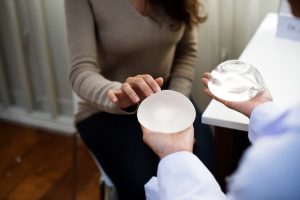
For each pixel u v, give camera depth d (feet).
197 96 5.55
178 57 4.62
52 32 6.29
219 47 5.20
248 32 4.96
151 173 3.70
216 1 4.79
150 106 2.56
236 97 2.69
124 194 3.71
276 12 4.76
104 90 3.52
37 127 7.29
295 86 3.26
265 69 3.53
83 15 3.93
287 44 3.93
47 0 5.99
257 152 1.32
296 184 1.25
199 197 2.05
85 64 3.81
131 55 4.14
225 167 3.65
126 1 3.93
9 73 7.09
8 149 6.88
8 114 7.41
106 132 3.96
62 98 6.95
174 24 4.20
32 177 6.28
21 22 6.36
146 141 2.45
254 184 1.29
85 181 6.15
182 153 2.24
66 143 6.94
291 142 1.28
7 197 5.94
